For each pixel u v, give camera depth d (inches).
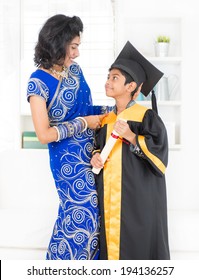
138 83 70.5
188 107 119.0
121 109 71.8
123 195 68.1
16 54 118.6
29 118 126.4
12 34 118.3
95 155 69.5
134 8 121.4
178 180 107.9
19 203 108.0
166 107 126.0
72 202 69.4
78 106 71.2
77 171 69.6
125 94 70.8
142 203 67.3
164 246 68.6
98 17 123.4
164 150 67.4
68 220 69.5
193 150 118.8
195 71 119.2
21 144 120.7
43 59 68.3
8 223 87.4
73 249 68.8
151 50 125.6
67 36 66.6
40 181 107.9
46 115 67.4
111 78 70.2
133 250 67.2
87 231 68.6
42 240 85.6
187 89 119.0
